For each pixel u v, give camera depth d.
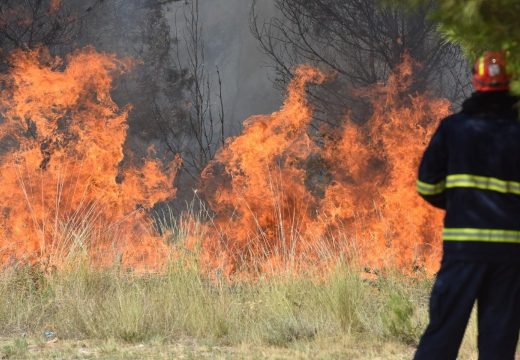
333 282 14.65
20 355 12.24
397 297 13.43
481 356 7.50
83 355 12.25
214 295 15.38
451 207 7.61
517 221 7.45
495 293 7.44
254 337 13.49
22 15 33.34
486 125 7.61
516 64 7.55
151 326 14.18
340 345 12.91
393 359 11.86
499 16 7.16
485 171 7.52
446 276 7.52
